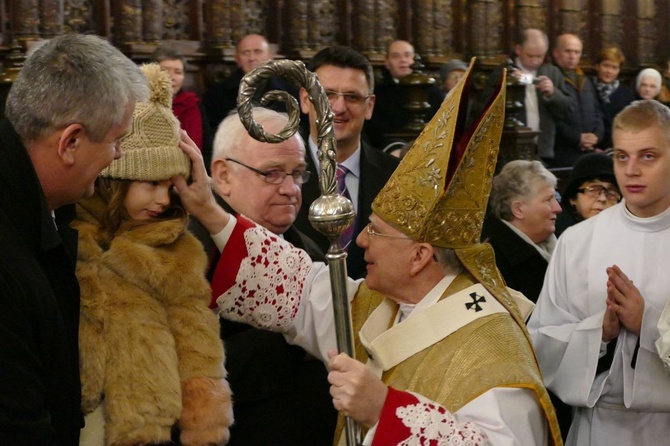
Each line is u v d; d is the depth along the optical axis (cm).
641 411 333
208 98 756
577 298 350
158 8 822
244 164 307
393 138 750
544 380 346
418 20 1047
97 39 225
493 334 255
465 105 266
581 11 1230
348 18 977
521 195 430
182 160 248
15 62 651
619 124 343
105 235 242
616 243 350
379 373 265
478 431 233
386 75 888
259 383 285
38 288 213
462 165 258
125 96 222
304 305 285
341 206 239
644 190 339
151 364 229
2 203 215
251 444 284
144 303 234
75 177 222
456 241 264
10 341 207
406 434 230
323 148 242
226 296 273
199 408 234
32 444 208
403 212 261
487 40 1091
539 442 248
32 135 217
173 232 243
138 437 225
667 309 321
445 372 252
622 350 334
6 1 729
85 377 228
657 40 1322
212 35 873
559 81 951
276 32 932
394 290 269
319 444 300
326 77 415
